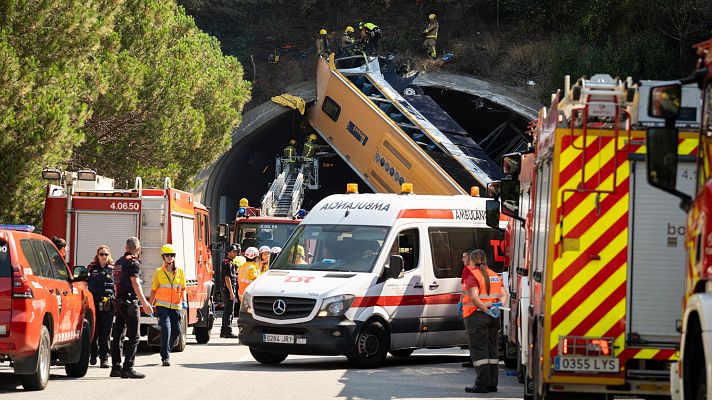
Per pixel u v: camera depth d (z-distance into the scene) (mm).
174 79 52781
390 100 63844
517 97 85750
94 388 22734
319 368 28094
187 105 53438
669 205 15906
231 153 87125
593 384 15922
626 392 15898
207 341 38375
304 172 78062
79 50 37781
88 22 37594
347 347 27859
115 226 33781
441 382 25047
